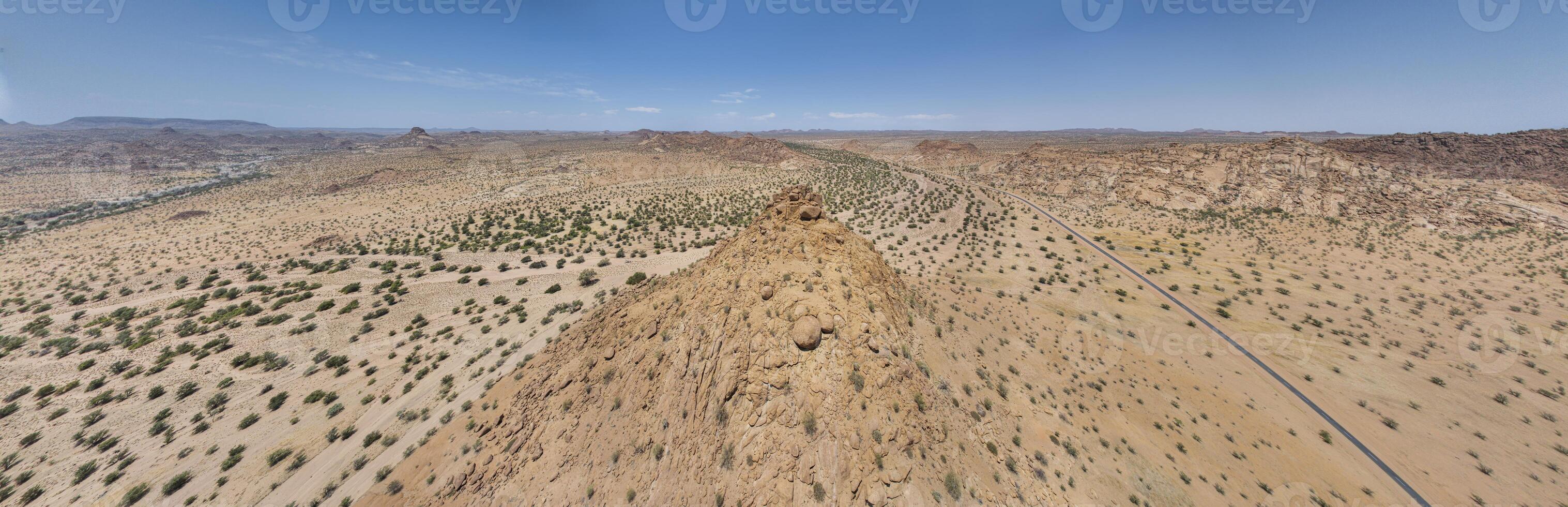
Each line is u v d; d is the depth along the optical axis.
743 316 28.48
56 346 55.22
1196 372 41.88
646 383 29.52
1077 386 37.28
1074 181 125.62
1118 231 88.75
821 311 28.19
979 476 25.88
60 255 92.81
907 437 25.41
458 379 45.84
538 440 30.64
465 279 75.19
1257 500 28.52
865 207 111.12
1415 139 133.50
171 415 42.72
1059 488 26.89
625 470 26.67
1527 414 36.28
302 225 114.75
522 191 160.50
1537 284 57.25
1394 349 45.50
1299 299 57.19
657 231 105.69
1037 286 60.75
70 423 41.84
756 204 132.12
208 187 183.75
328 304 65.00
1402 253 70.50
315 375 48.72
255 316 63.19
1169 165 119.75
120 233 109.94
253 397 45.06
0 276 81.62
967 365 34.59
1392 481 30.80
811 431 24.33
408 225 114.62
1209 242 80.88
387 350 53.28
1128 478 28.55
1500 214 80.44
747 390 25.70
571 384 33.44
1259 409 37.44
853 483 23.28
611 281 73.06
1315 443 33.94
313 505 32.47
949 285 57.53
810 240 35.25
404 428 39.19
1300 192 97.81
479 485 29.22
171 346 54.97
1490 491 30.08
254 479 35.28
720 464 24.34
